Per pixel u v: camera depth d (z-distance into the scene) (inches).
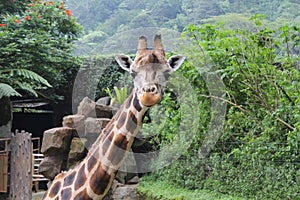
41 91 447.2
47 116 580.1
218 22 260.7
